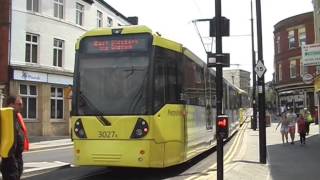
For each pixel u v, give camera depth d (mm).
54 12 37844
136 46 14000
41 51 36031
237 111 40250
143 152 13352
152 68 13789
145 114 13555
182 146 15062
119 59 14039
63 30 38469
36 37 35906
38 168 16609
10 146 9641
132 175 15312
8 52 33344
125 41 14102
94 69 14180
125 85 13852
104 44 14250
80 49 14469
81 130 13906
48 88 36438
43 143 32000
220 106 12102
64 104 38219
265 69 18484
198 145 17672
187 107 15664
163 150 13930
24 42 34531
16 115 10281
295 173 15273
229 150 23859
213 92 21750
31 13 35219
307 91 63969
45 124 36031
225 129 11984
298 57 65250
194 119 16859
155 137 13578
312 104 62969
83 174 15641
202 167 17297
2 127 9648
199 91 17922
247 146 25484
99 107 13883
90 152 13719
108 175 15375
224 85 27062
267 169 16188
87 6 42094
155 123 13609
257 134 36469
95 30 14461
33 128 35156
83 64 14320
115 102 13805
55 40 37844
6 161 10008
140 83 13766
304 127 26297
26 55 35000
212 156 21047
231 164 17516
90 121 13828
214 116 21953
